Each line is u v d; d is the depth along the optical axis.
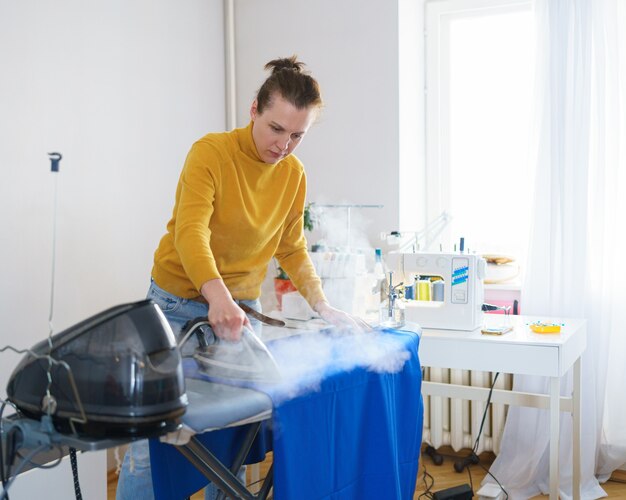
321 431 1.40
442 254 2.34
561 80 2.58
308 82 1.55
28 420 1.13
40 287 2.31
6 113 2.17
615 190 2.55
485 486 2.56
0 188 2.16
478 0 2.99
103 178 2.53
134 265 2.69
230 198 1.62
